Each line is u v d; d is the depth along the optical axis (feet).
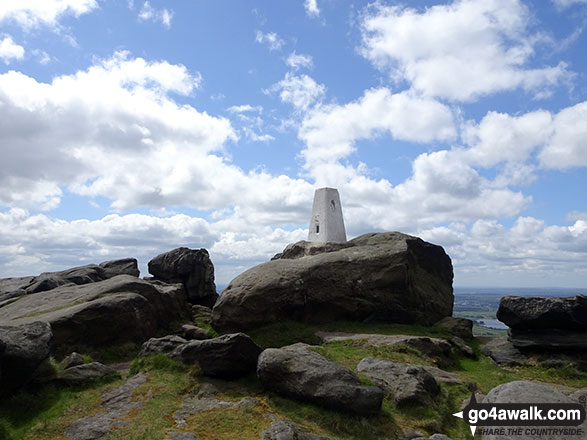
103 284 83.56
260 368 44.93
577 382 57.41
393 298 84.28
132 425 36.68
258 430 36.17
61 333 63.16
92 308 67.31
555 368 61.98
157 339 56.59
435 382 47.39
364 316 83.56
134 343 71.61
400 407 42.73
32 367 41.70
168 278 120.47
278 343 73.46
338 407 40.19
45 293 84.74
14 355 40.06
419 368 47.70
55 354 61.36
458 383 51.65
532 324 67.41
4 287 104.27
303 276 84.48
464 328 83.66
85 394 43.42
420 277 93.81
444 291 97.96
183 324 88.69
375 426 38.99
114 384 46.39
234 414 39.27
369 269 85.46
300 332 76.48
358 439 36.96
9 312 76.43
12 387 40.73
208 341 49.67
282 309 81.97
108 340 68.39
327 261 86.58
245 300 80.79
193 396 43.96
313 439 35.32
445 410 43.57
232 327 80.53
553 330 66.64
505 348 71.46
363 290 84.07
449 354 67.10
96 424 36.83
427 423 40.19
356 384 42.01
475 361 68.69
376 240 99.76
